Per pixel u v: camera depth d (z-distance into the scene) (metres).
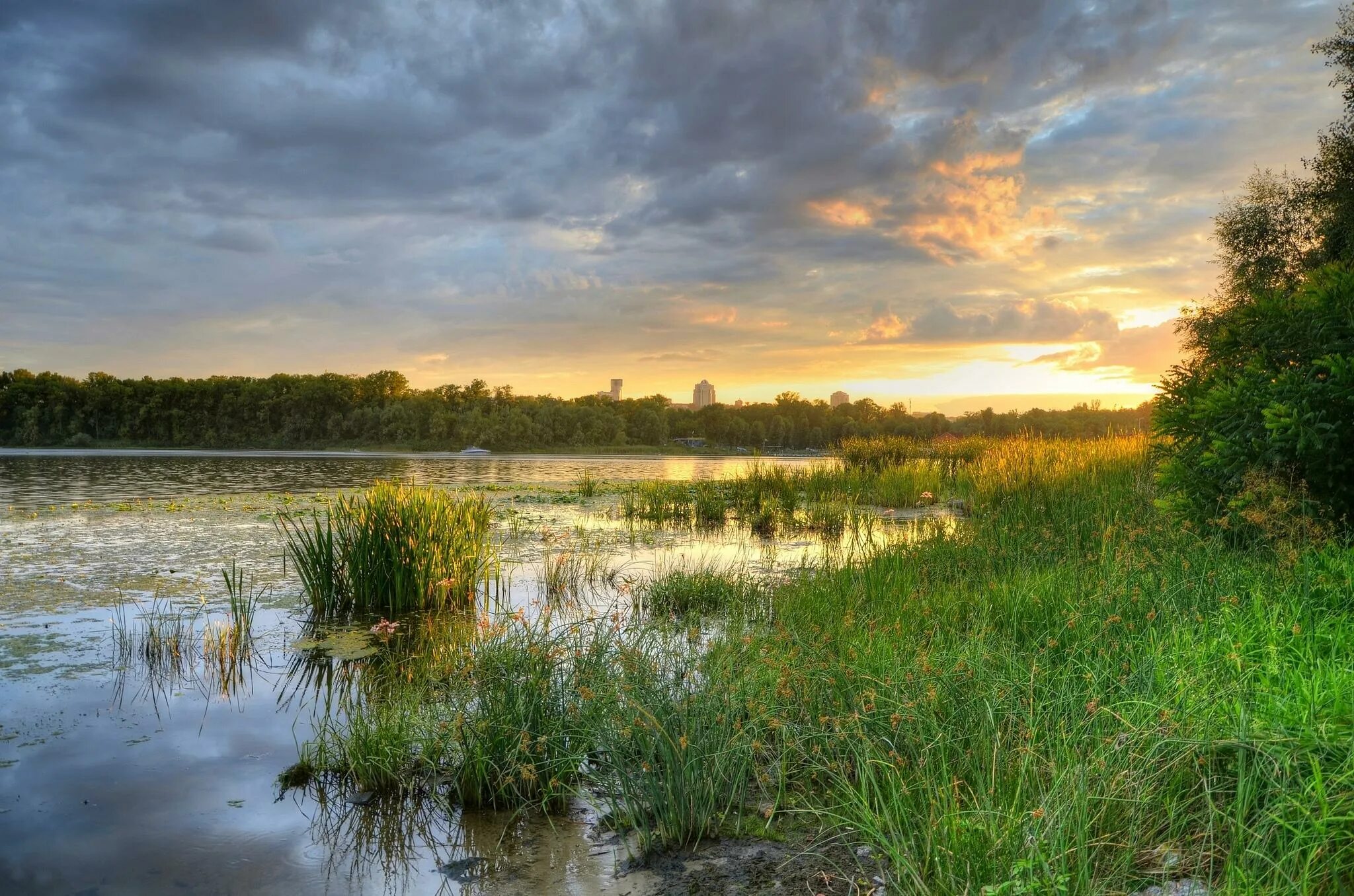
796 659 4.95
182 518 14.93
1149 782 3.13
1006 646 5.00
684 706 4.19
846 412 115.50
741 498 18.33
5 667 6.28
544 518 16.16
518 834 3.72
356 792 4.18
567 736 4.24
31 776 4.38
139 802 4.07
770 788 3.96
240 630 7.25
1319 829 2.45
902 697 4.09
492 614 7.92
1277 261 22.11
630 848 3.52
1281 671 3.76
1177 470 7.27
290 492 21.73
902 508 17.11
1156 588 5.50
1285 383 6.47
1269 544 6.15
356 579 8.20
